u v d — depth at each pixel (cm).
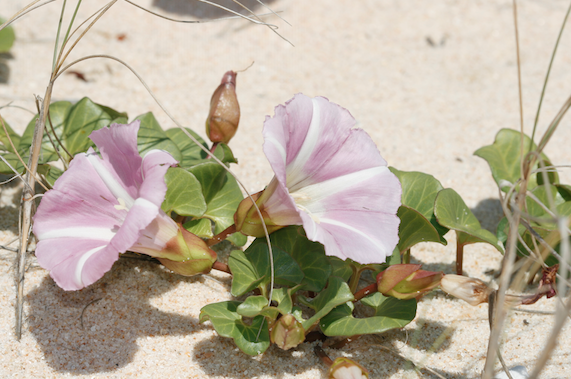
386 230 48
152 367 48
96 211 48
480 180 58
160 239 47
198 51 67
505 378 48
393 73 68
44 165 50
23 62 62
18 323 48
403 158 59
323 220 48
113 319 49
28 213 48
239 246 51
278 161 46
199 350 48
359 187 48
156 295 50
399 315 48
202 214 50
